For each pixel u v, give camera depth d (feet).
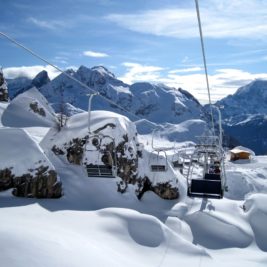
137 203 112.27
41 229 57.57
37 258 43.42
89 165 94.32
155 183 124.06
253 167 221.46
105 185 107.76
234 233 99.66
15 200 86.07
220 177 110.22
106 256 53.93
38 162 94.07
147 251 72.95
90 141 110.42
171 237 80.59
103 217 82.48
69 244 51.75
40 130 170.50
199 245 93.30
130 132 122.52
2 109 189.47
